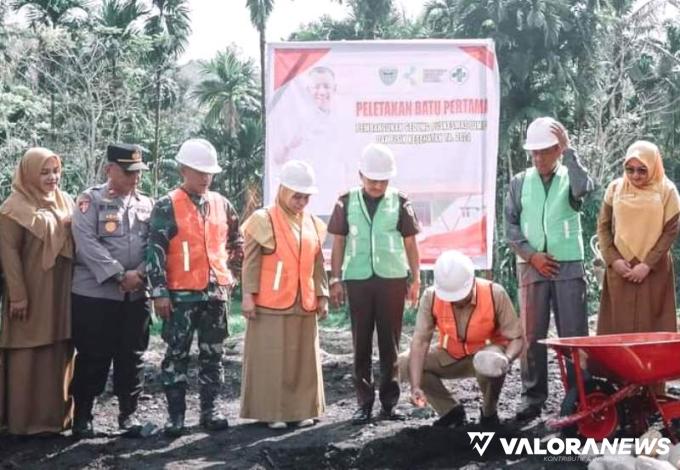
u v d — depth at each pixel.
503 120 23.42
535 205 6.29
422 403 5.77
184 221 5.99
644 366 5.14
